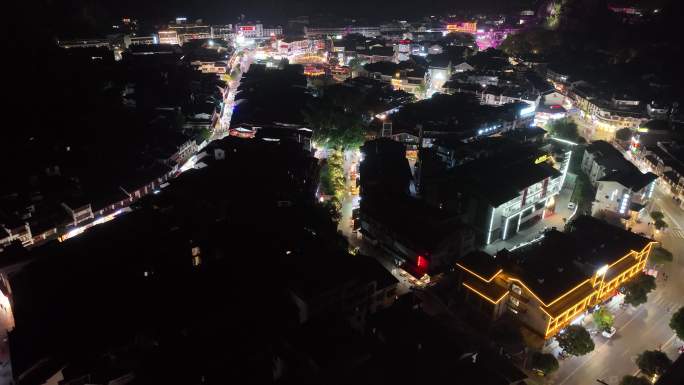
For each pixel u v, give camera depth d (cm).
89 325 8456
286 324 8206
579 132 19925
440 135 17000
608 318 9075
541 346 8650
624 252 10000
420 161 14488
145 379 7325
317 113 17325
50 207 12356
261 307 8619
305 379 6906
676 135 17575
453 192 12319
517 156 13750
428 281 10231
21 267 9931
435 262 10181
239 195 12175
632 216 12925
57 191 12875
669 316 9731
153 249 10306
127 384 7394
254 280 9381
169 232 10800
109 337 8119
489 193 11544
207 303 8962
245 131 17025
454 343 7719
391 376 7031
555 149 15075
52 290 9356
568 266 9425
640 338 9175
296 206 11931
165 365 7519
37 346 7988
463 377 7100
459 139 16975
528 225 12750
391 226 10900
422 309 9400
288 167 13612
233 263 10044
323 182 14262
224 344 7944
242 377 7369
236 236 10856
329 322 7706
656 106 19475
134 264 9994
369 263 9662
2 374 8188
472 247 11088
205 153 15025
